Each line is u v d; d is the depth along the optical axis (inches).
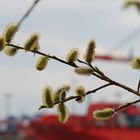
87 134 1540.4
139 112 1457.9
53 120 1555.1
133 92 109.9
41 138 1577.3
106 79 109.5
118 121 1499.8
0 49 105.7
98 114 108.0
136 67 109.5
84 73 106.8
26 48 106.3
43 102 106.7
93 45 108.1
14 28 105.8
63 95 107.3
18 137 2417.6
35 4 110.7
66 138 1567.4
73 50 108.3
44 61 106.8
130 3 94.3
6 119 2738.7
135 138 1515.7
